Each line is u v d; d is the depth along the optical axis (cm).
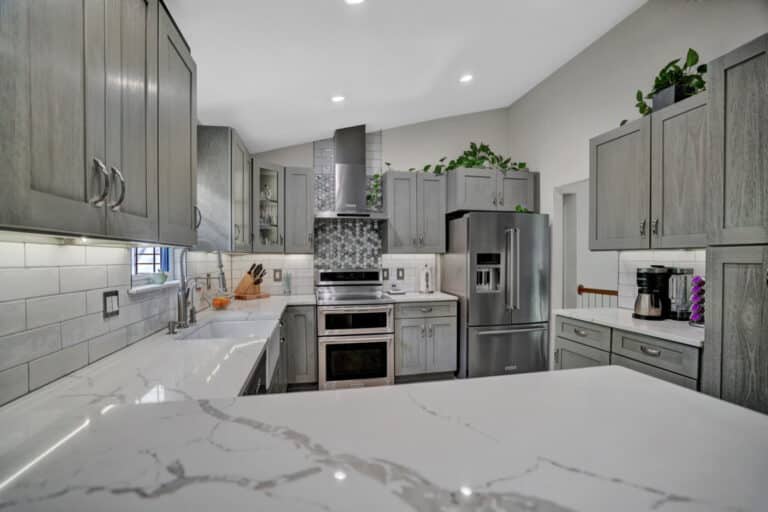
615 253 333
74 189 71
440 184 380
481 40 262
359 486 41
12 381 89
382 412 62
